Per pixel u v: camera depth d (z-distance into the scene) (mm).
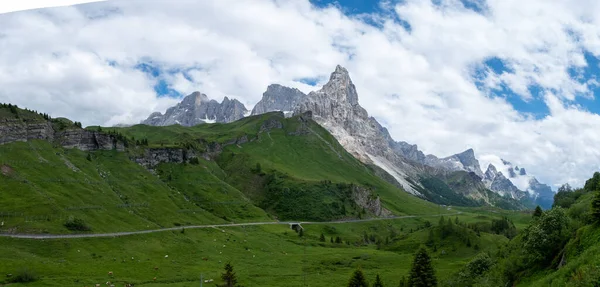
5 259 159000
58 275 154750
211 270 194500
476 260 145625
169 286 158375
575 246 87812
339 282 187500
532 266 104062
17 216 196125
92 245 196125
